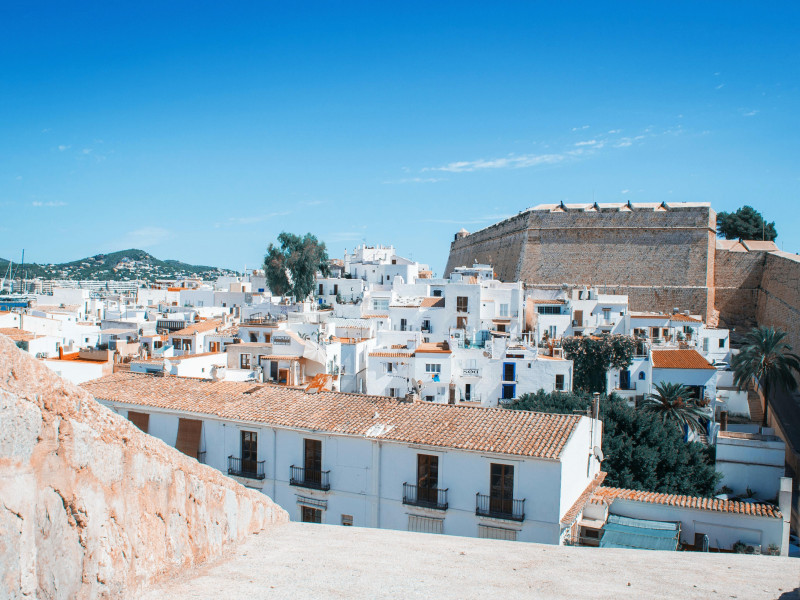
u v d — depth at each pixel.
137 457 7.43
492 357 62.31
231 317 81.81
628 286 104.81
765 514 28.30
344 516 28.45
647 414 49.59
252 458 30.64
